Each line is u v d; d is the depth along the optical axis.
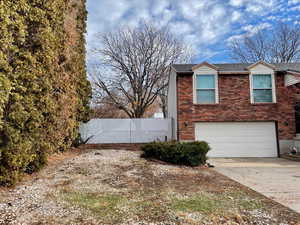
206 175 7.14
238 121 12.52
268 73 12.65
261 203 4.38
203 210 3.93
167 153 8.77
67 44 9.48
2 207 3.85
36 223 3.31
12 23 4.90
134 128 15.04
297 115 12.48
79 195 4.67
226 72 12.59
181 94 12.68
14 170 4.99
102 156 9.08
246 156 12.34
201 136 12.51
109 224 3.33
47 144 6.79
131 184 5.67
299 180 6.59
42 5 6.57
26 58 5.52
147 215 3.68
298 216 3.71
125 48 20.03
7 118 4.95
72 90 10.12
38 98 6.29
